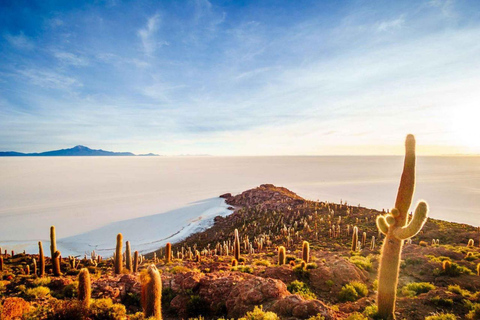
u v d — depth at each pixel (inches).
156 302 390.6
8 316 388.8
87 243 3208.7
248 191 5580.7
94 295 553.0
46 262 1491.1
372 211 2603.3
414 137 352.8
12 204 6574.8
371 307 394.9
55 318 386.9
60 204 6476.4
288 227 2509.8
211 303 508.1
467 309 400.8
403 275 633.0
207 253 2022.6
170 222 4357.8
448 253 836.6
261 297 464.4
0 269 1108.5
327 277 594.6
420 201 318.3
